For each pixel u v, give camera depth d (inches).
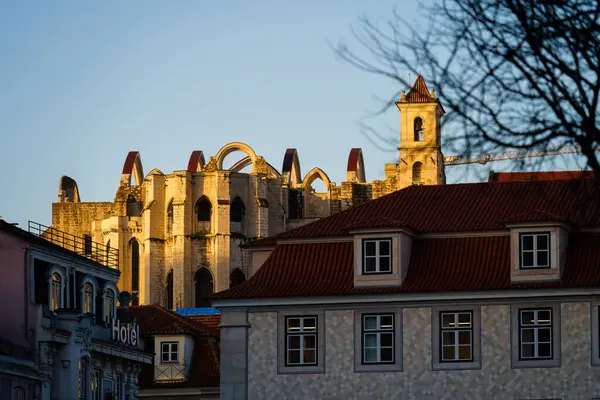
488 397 2425.0
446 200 2635.3
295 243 2615.7
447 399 2440.9
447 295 2449.6
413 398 2454.5
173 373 3838.6
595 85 658.2
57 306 3152.1
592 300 2397.9
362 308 2498.8
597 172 673.0
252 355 2529.5
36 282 3038.9
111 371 3412.9
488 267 2466.8
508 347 2425.0
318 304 2512.3
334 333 2503.7
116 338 3472.0
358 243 2518.5
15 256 2997.0
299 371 2508.6
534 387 2409.0
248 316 2541.8
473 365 2437.3
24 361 2881.4
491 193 2623.0
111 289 3518.7
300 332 2519.7
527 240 2439.7
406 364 2466.8
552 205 2517.2
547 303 2416.3
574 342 2399.1
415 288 2466.8
